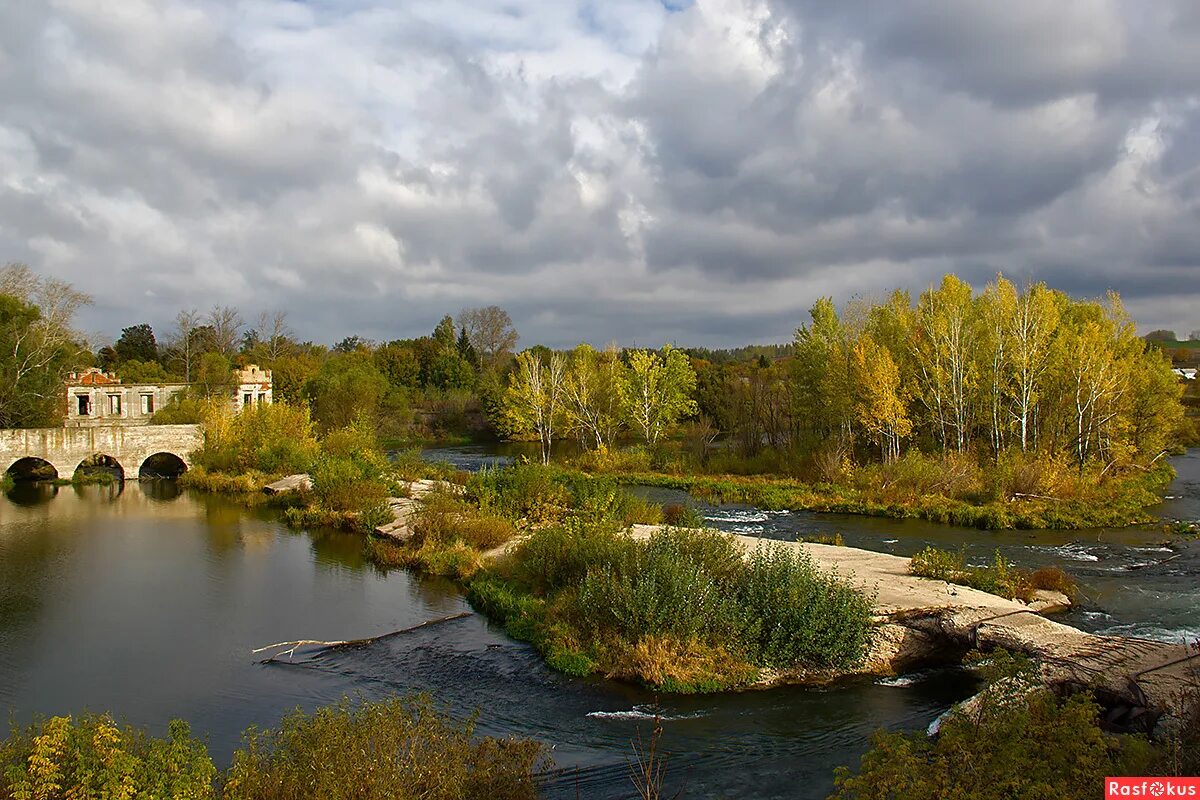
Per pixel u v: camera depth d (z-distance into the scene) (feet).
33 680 58.23
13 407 172.96
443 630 67.82
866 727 47.75
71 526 119.14
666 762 43.70
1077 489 130.21
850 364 158.30
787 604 57.06
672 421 215.51
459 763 32.35
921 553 79.05
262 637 67.31
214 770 31.60
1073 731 27.50
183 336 308.81
